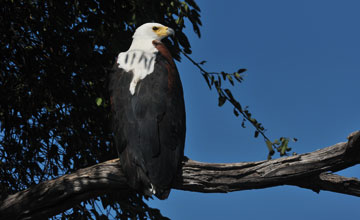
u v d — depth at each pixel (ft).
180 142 20.61
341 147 19.01
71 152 29.45
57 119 28.91
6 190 29.04
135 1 26.30
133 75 22.07
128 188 20.42
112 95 22.24
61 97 27.89
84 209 29.73
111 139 29.04
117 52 26.45
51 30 27.94
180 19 28.27
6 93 28.40
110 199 29.96
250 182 19.69
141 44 25.22
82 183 19.92
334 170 19.36
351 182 19.36
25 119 28.99
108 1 26.43
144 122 20.18
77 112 28.55
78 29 26.08
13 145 29.04
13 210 19.94
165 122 20.38
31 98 28.84
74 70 27.61
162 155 19.56
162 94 21.12
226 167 19.85
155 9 27.02
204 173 19.88
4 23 27.94
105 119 27.96
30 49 28.37
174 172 19.44
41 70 28.86
